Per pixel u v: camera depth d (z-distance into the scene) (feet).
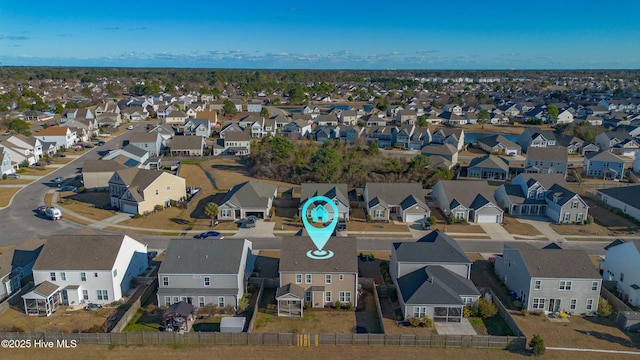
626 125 451.53
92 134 435.94
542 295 142.41
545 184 242.17
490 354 119.34
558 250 149.79
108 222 219.82
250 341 122.31
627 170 325.42
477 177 306.76
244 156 359.46
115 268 145.69
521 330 130.11
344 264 146.00
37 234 204.03
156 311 139.74
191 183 289.53
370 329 132.46
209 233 204.03
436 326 133.59
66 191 269.03
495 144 377.71
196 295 140.77
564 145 391.24
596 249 194.29
